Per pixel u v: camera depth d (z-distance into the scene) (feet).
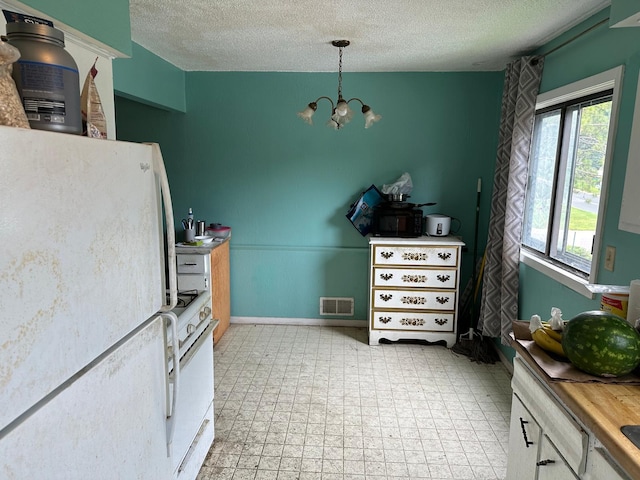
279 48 9.80
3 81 2.74
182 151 12.85
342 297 13.24
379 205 11.89
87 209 2.98
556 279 7.92
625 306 4.87
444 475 6.86
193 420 6.34
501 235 10.32
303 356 11.18
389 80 12.16
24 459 2.46
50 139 2.60
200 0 6.85
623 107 6.20
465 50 9.72
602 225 6.61
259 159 12.76
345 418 8.41
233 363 10.74
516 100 9.48
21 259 2.39
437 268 11.38
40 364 2.56
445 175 12.43
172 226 4.28
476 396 9.25
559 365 4.42
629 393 3.88
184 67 11.93
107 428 3.34
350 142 12.50
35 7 3.89
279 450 7.45
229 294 13.23
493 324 10.55
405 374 10.22
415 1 6.84
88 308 3.03
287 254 13.15
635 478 2.93
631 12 4.36
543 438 4.48
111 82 5.56
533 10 7.11
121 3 5.35
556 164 8.66
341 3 6.96
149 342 4.07
